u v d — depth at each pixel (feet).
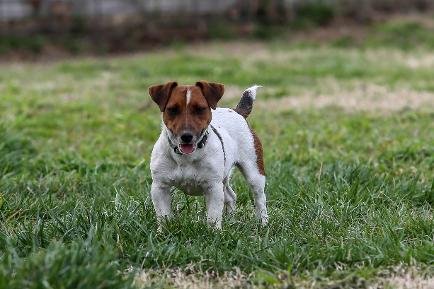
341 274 22.66
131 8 79.77
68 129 43.65
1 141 37.52
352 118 44.96
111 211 26.55
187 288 21.86
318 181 31.30
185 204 27.68
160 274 22.80
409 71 61.05
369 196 29.30
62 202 29.09
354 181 30.73
